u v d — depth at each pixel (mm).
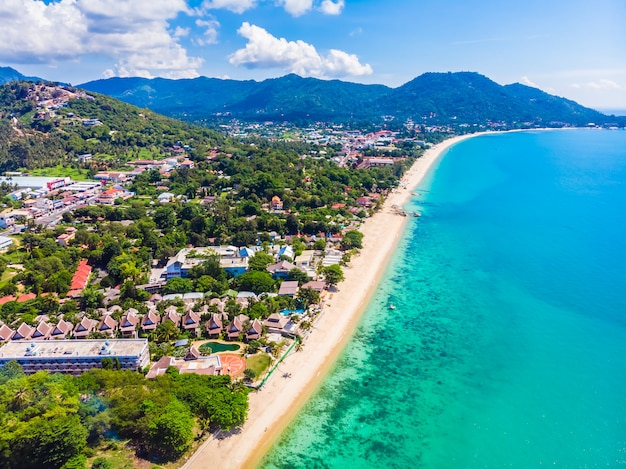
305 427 102312
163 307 148250
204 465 91125
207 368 116938
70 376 105875
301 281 171250
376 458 93875
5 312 142750
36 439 82812
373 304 160750
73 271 179750
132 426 93000
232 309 143250
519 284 175750
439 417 105250
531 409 107125
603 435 98750
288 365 123312
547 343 134750
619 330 140875
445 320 149250
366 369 123188
